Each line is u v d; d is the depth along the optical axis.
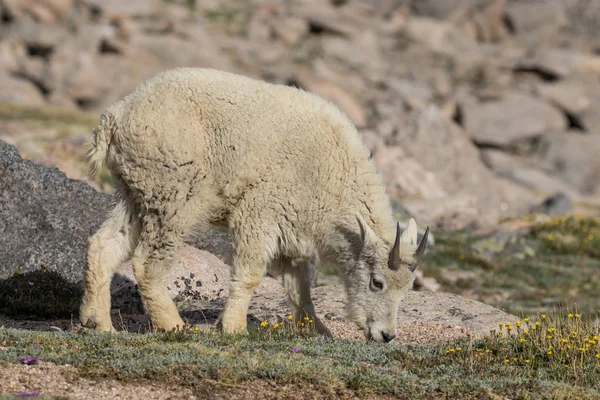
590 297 66.88
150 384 24.30
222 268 44.28
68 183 45.00
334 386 25.16
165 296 31.36
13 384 23.05
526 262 77.12
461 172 120.38
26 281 39.97
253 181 30.88
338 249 32.53
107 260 31.28
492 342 31.88
